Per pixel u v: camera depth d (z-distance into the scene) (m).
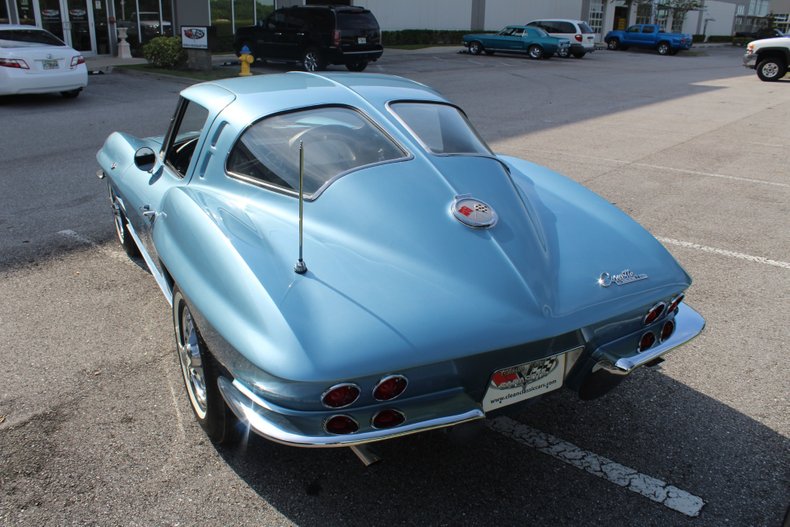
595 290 2.55
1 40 12.18
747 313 4.32
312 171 2.76
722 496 2.66
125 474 2.70
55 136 9.70
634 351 2.68
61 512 2.49
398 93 3.29
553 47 27.84
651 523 2.52
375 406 2.17
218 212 2.72
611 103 14.95
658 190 7.36
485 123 11.80
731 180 7.86
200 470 2.74
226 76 16.86
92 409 3.13
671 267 2.85
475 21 36.88
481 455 2.90
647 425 3.12
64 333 3.85
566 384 2.64
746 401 3.33
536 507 2.59
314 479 2.71
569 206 3.17
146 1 21.48
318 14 17.91
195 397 2.97
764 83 20.22
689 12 55.00
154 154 3.90
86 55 20.47
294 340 2.10
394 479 2.73
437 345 2.16
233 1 23.98
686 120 12.55
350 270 2.36
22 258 4.98
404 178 2.72
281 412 2.16
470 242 2.50
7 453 2.80
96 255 5.08
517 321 2.30
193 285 2.48
